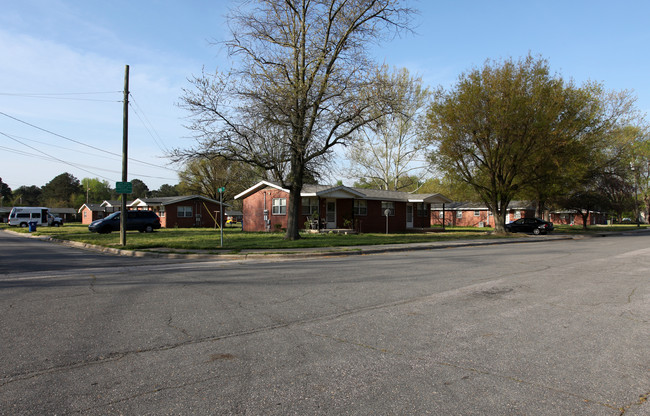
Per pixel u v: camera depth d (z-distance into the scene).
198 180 60.91
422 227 40.47
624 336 5.32
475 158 30.92
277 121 19.52
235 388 3.76
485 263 13.05
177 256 15.88
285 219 32.81
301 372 4.13
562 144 28.09
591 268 11.90
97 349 4.80
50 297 7.68
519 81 27.97
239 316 6.28
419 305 7.02
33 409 3.37
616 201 46.12
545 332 5.48
